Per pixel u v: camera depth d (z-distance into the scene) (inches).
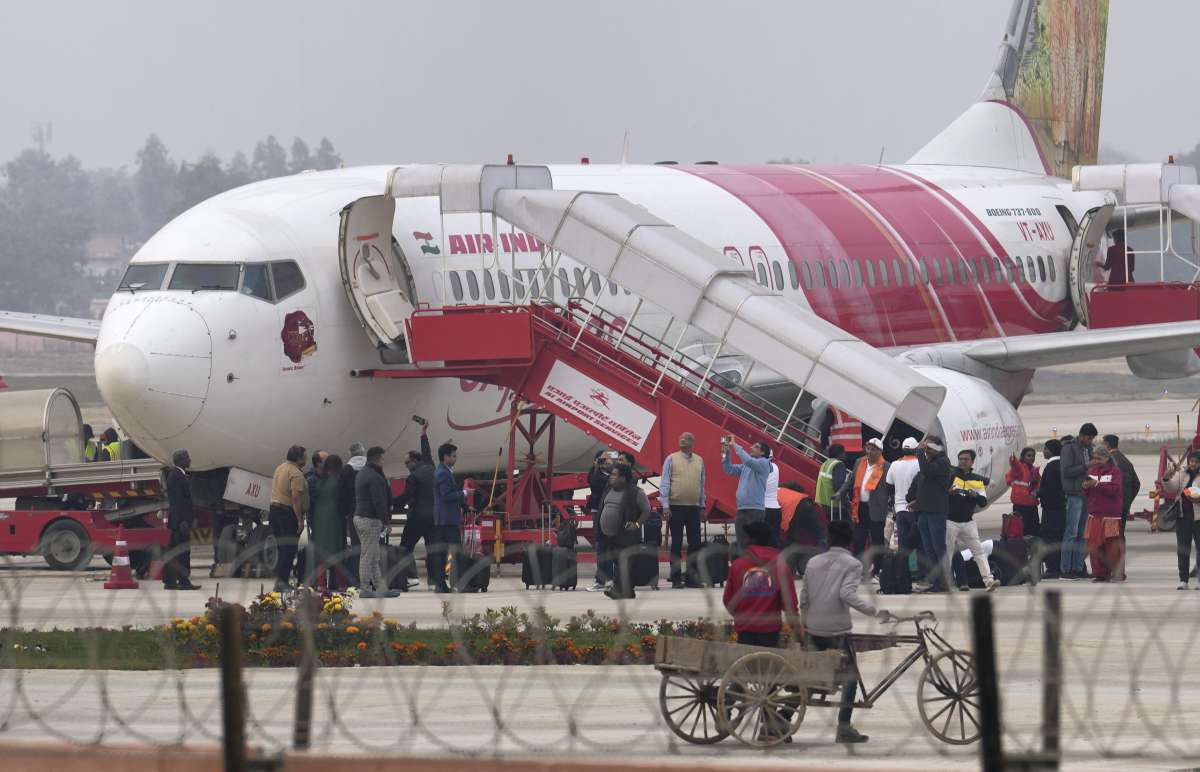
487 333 3759.8
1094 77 6766.7
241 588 3656.5
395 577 3592.5
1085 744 1939.0
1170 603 3189.0
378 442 3961.6
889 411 3472.0
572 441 4399.6
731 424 3831.2
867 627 2851.9
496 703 2000.5
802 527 3393.2
